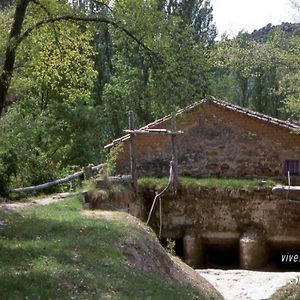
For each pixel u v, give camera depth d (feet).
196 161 76.23
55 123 95.45
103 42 116.88
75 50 55.21
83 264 32.65
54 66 55.52
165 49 45.27
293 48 122.52
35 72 59.67
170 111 45.91
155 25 45.98
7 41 41.63
